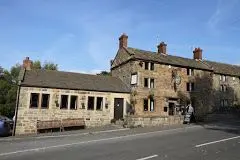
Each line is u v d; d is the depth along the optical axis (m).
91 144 15.57
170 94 32.22
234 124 26.70
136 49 34.44
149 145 14.96
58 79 27.55
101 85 29.38
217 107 40.97
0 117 24.56
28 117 24.17
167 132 20.77
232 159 11.49
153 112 30.61
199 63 37.66
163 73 32.16
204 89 35.47
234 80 44.66
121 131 22.27
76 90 26.77
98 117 27.58
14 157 11.97
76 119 26.06
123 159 11.45
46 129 24.33
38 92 24.91
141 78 30.44
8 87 47.84
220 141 16.25
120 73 33.84
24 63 28.41
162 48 36.41
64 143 16.02
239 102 44.66
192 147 14.30
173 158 11.65
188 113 28.86
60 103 25.81
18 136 20.86
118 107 29.28
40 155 12.38
